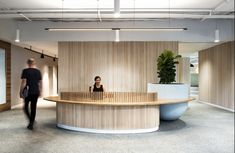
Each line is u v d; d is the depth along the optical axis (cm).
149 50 910
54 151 430
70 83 909
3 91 906
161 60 729
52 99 608
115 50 909
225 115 834
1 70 890
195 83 2020
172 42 909
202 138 520
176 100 626
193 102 1260
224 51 984
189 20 905
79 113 579
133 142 489
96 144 475
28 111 607
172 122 699
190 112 902
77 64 909
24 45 1027
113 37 902
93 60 909
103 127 561
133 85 905
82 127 577
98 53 909
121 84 905
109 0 680
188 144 475
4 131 575
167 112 683
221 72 1019
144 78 907
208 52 1164
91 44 911
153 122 581
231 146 462
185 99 659
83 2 697
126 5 723
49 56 1536
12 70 991
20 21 904
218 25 905
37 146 459
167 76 723
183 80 1219
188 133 565
